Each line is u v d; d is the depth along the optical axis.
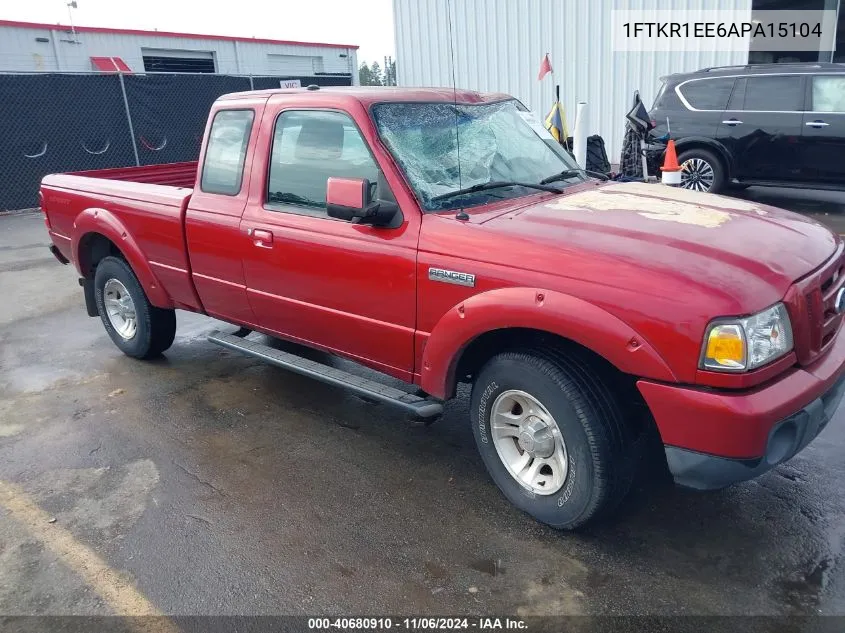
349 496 3.56
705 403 2.56
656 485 3.53
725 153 10.01
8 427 4.48
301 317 4.02
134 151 14.31
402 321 3.47
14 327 6.58
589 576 2.90
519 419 3.21
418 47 16.36
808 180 9.65
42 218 12.46
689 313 2.56
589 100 14.55
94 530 3.36
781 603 2.70
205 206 4.40
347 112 3.67
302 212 3.88
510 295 2.94
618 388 2.98
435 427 4.29
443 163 3.66
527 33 14.83
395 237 3.41
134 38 24.84
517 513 3.36
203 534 3.29
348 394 4.80
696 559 2.98
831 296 3.01
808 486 3.47
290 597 2.86
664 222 3.16
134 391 4.96
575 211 3.37
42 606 2.87
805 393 2.67
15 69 22.48
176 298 4.91
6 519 3.48
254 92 4.32
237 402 4.72
